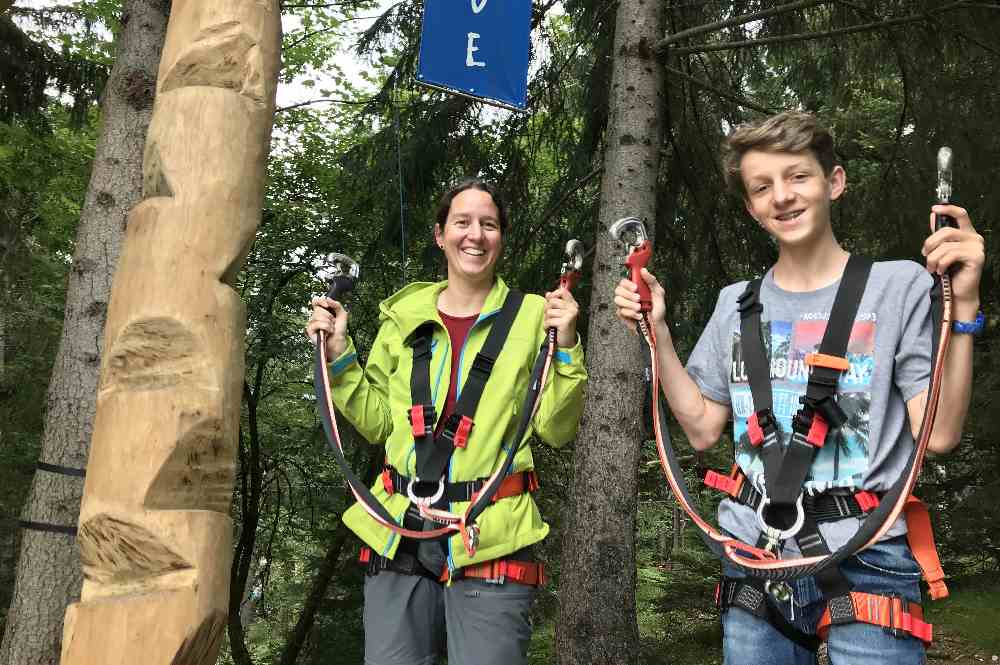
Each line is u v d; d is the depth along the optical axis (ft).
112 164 15.62
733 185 6.42
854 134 28.37
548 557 29.91
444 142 24.07
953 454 26.08
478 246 8.27
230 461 6.09
